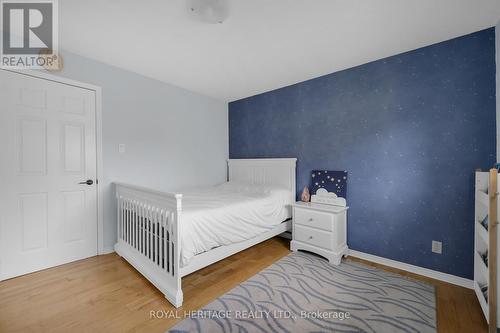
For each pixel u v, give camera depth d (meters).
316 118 2.95
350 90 2.65
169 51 2.29
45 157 2.22
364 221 2.55
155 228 1.95
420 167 2.20
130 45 2.17
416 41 2.08
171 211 1.75
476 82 1.92
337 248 2.45
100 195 2.56
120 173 2.73
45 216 2.23
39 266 2.19
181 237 1.73
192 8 1.60
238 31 1.93
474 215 1.93
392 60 2.35
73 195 2.39
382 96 2.41
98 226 2.56
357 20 1.78
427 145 2.16
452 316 1.60
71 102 2.36
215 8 1.59
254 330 1.46
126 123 2.77
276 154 3.41
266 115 3.53
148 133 2.98
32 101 2.14
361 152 2.56
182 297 1.71
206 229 1.92
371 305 1.71
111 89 2.63
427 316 1.59
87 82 2.45
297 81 3.10
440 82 2.08
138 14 1.71
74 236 2.41
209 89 3.43
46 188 2.23
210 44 2.15
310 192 2.98
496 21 1.78
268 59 2.45
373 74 2.47
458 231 2.01
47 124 2.23
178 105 3.31
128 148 2.79
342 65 2.59
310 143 3.01
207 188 3.43
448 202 2.06
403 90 2.28
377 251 2.46
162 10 1.66
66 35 2.01
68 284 1.96
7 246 2.04
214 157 3.87
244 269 2.29
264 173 3.46
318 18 1.75
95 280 2.02
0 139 1.99
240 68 2.69
